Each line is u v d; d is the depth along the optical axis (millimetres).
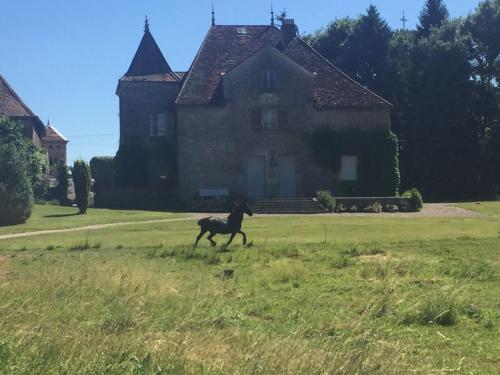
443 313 10281
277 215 38906
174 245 22656
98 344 7520
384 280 13617
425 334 9570
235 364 7039
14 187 33406
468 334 9562
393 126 63250
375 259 18031
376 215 37906
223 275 15430
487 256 18250
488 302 11875
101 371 6809
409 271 15352
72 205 48281
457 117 60500
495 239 22188
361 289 13367
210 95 47062
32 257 20000
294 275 15227
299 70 47188
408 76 63656
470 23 64312
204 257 19406
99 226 32062
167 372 6832
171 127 50594
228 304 11555
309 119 47125
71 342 7555
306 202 41906
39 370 6770
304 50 51125
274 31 52781
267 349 7398
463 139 60969
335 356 7160
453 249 19859
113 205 46906
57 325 8531
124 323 9047
